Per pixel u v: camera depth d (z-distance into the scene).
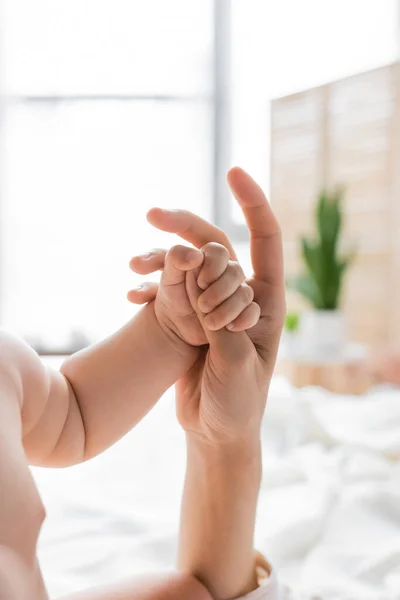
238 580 0.67
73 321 4.45
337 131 3.36
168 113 4.36
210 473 0.68
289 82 4.22
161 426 1.40
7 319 4.42
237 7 4.28
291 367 2.65
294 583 0.83
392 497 1.01
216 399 0.64
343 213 3.19
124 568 0.85
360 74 3.24
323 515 0.98
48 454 0.62
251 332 0.68
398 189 3.07
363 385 2.55
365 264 3.22
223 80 4.32
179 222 0.67
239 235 4.34
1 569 0.45
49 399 0.61
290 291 3.41
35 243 4.41
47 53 4.28
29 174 4.36
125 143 4.37
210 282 0.60
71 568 0.84
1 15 4.23
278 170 3.70
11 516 0.48
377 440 1.29
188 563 0.68
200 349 0.69
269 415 1.38
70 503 1.04
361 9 4.01
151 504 1.08
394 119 3.07
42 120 4.33
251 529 0.68
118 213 4.41
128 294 0.69
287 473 1.14
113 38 4.29
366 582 0.82
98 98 4.34
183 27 4.30
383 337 3.15
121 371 0.66
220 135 4.35
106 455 1.26
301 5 4.18
